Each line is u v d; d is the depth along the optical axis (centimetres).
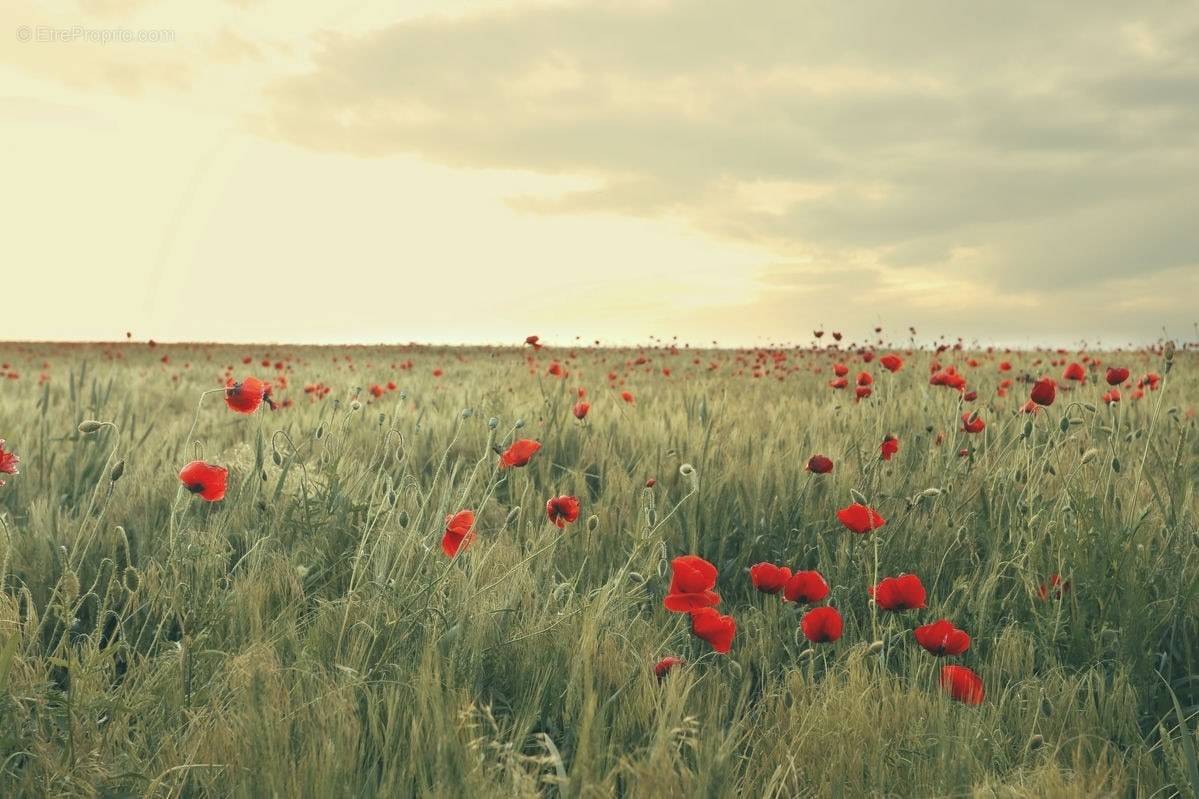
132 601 244
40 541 309
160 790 178
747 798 181
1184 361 1241
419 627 250
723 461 457
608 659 236
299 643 242
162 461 434
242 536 332
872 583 295
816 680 253
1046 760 186
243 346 4188
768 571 247
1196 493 371
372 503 327
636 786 176
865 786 189
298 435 533
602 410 680
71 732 181
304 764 180
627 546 344
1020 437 401
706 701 220
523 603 279
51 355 2606
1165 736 207
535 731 226
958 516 359
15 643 188
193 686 218
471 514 259
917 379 955
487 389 787
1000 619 297
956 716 211
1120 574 281
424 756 190
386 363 1911
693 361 1834
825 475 404
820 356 1748
